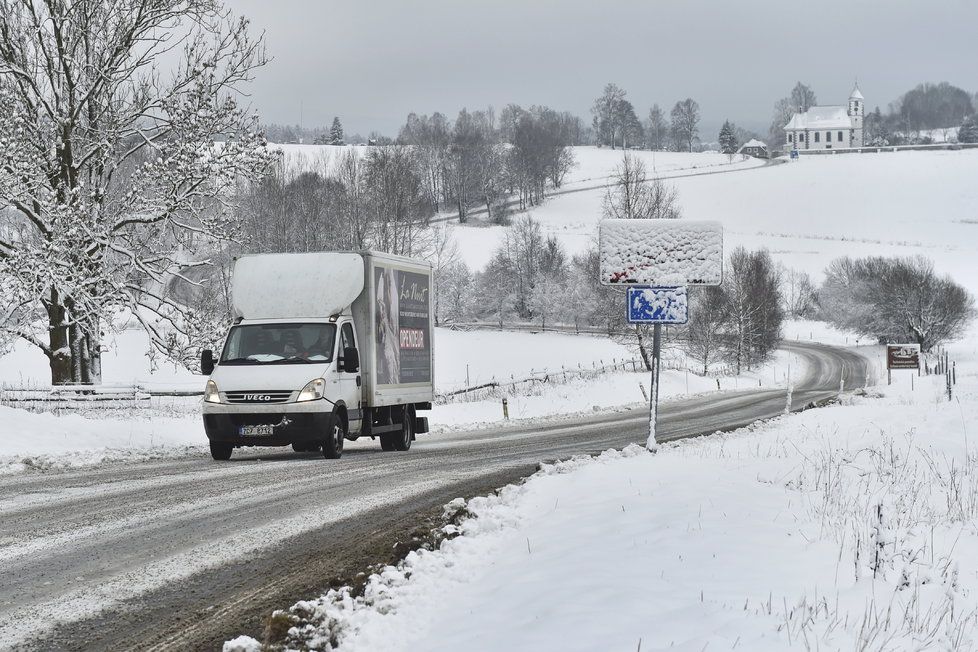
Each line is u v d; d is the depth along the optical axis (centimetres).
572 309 11275
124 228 3297
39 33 3100
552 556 873
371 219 7538
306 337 2217
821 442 2133
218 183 3244
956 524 1181
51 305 3319
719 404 4609
